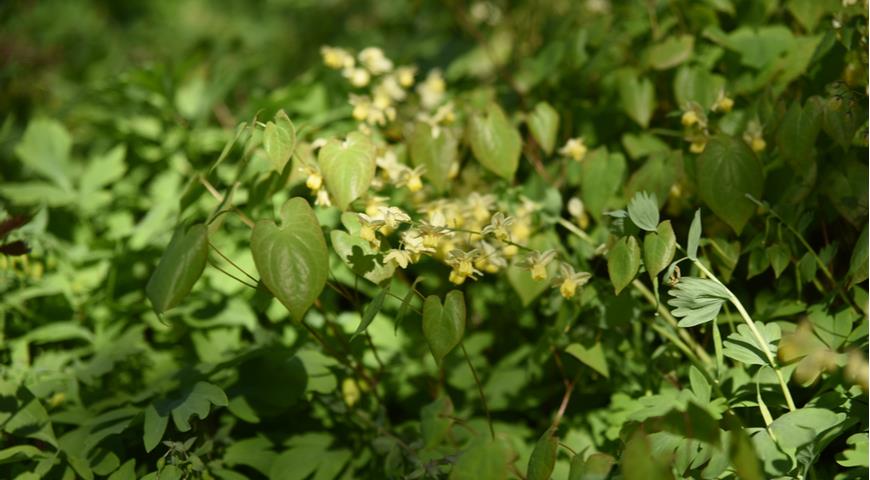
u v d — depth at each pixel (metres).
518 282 0.84
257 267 0.70
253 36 1.78
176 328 0.91
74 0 1.84
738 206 0.77
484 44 1.09
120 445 0.81
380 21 1.56
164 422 0.75
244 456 0.81
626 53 0.96
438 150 0.85
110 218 1.02
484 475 0.69
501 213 0.75
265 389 0.83
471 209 0.82
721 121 0.85
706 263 0.80
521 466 0.82
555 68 0.99
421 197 0.87
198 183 0.83
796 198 0.79
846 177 0.79
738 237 0.84
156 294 0.71
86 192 1.04
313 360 0.84
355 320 0.92
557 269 0.83
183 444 0.76
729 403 0.75
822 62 0.84
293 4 1.80
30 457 0.78
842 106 0.76
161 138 1.12
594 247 0.83
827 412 0.70
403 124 0.95
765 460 0.69
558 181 0.93
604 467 0.69
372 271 0.75
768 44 0.89
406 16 1.50
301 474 0.81
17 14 1.57
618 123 0.95
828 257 0.77
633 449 0.66
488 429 0.85
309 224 0.71
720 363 0.76
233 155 1.06
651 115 0.91
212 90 1.15
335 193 0.75
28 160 1.06
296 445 0.84
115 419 0.80
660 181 0.82
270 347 0.85
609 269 0.74
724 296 0.72
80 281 0.95
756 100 0.85
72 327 0.92
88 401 0.85
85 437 0.80
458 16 1.15
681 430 0.66
